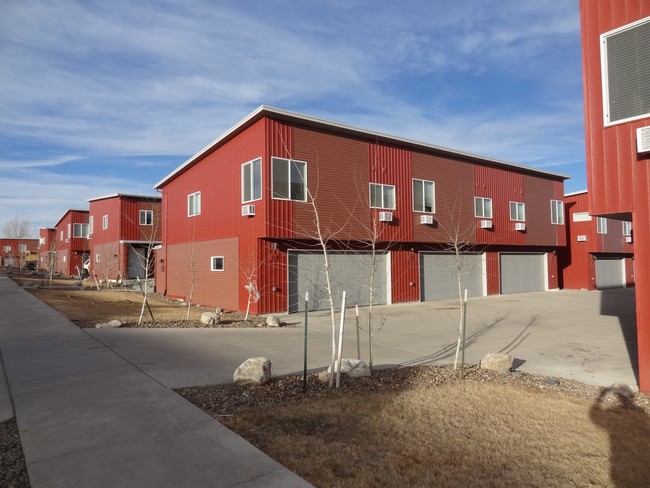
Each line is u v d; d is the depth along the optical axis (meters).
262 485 3.44
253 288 14.64
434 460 4.00
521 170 25.66
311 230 16.08
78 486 3.40
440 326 13.44
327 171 16.88
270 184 15.30
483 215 23.27
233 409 5.18
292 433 4.50
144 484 3.43
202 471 3.65
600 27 6.87
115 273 32.41
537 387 6.66
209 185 19.33
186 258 21.38
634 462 4.10
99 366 7.07
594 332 12.23
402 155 19.58
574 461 4.09
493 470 3.86
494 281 23.92
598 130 6.82
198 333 10.73
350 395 5.84
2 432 4.57
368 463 3.89
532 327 13.29
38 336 9.52
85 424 4.63
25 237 82.50
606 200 6.72
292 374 7.05
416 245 20.14
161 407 5.15
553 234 27.64
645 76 6.37
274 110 15.16
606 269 29.88
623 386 6.71
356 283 17.83
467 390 6.21
